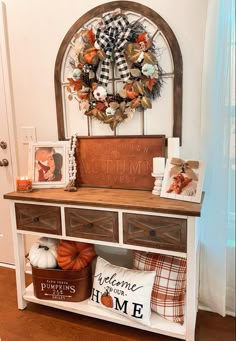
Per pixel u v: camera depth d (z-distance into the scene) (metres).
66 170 1.78
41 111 1.94
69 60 1.79
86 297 1.67
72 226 1.52
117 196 1.54
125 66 1.60
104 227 1.44
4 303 1.85
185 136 1.61
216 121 1.53
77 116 1.83
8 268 2.28
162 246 1.34
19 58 1.93
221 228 1.61
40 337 1.55
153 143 1.63
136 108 1.64
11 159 2.10
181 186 1.43
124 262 1.85
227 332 1.55
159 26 1.54
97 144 1.76
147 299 1.45
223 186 1.57
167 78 1.58
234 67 1.55
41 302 1.70
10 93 2.00
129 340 1.52
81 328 1.62
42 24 1.83
